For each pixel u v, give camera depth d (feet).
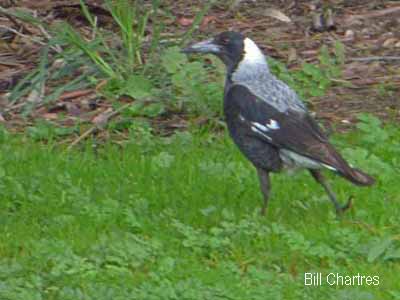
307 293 33.96
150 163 44.37
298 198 41.96
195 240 37.45
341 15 59.21
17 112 49.73
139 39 52.16
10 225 38.96
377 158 44.06
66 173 43.01
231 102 40.68
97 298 32.94
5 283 33.73
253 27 58.03
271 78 41.14
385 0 60.90
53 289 33.76
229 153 46.11
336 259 36.65
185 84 49.21
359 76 53.16
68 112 49.67
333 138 47.09
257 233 37.96
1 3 59.41
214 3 60.18
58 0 60.23
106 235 37.83
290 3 60.64
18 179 42.47
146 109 49.29
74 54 52.16
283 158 39.73
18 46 55.36
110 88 51.08
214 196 41.73
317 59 54.75
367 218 39.75
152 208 40.68
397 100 51.01
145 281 34.40
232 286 34.01
